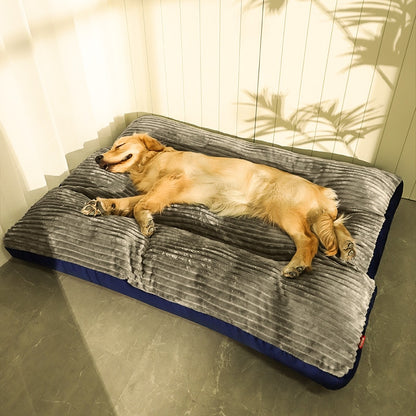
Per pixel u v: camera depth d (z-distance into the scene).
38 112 1.62
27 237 1.50
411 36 1.52
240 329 1.25
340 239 1.41
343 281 1.29
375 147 1.85
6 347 1.34
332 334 1.18
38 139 1.68
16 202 1.61
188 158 1.72
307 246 1.38
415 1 1.45
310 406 1.20
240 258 1.35
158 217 1.52
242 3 1.67
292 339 1.19
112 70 2.00
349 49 1.64
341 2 1.54
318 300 1.24
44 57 1.62
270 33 1.71
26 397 1.22
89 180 1.67
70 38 1.66
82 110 1.85
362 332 1.22
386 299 1.48
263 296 1.26
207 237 1.45
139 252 1.40
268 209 1.52
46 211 1.54
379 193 1.61
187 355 1.32
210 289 1.29
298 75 1.77
